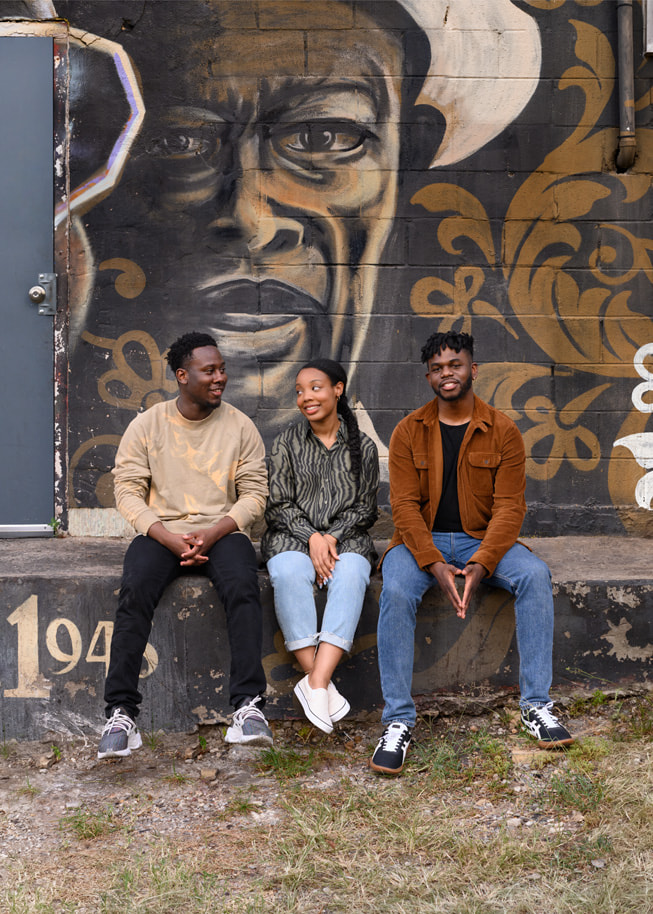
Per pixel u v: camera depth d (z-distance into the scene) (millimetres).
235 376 4078
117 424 4062
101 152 4035
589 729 3199
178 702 3277
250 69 4043
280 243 4066
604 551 3865
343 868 2354
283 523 3260
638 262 4141
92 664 3285
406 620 2992
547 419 4129
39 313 4051
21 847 2516
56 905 2209
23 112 4031
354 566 3107
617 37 4086
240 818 2670
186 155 4047
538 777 2855
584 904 2146
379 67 4059
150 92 4035
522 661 3059
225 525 3141
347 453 3344
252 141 4055
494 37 4074
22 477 4078
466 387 3100
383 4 4051
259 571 3371
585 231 4125
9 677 3273
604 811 2607
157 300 4051
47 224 4047
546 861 2352
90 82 4031
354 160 4070
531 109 4094
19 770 3059
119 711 2875
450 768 2918
